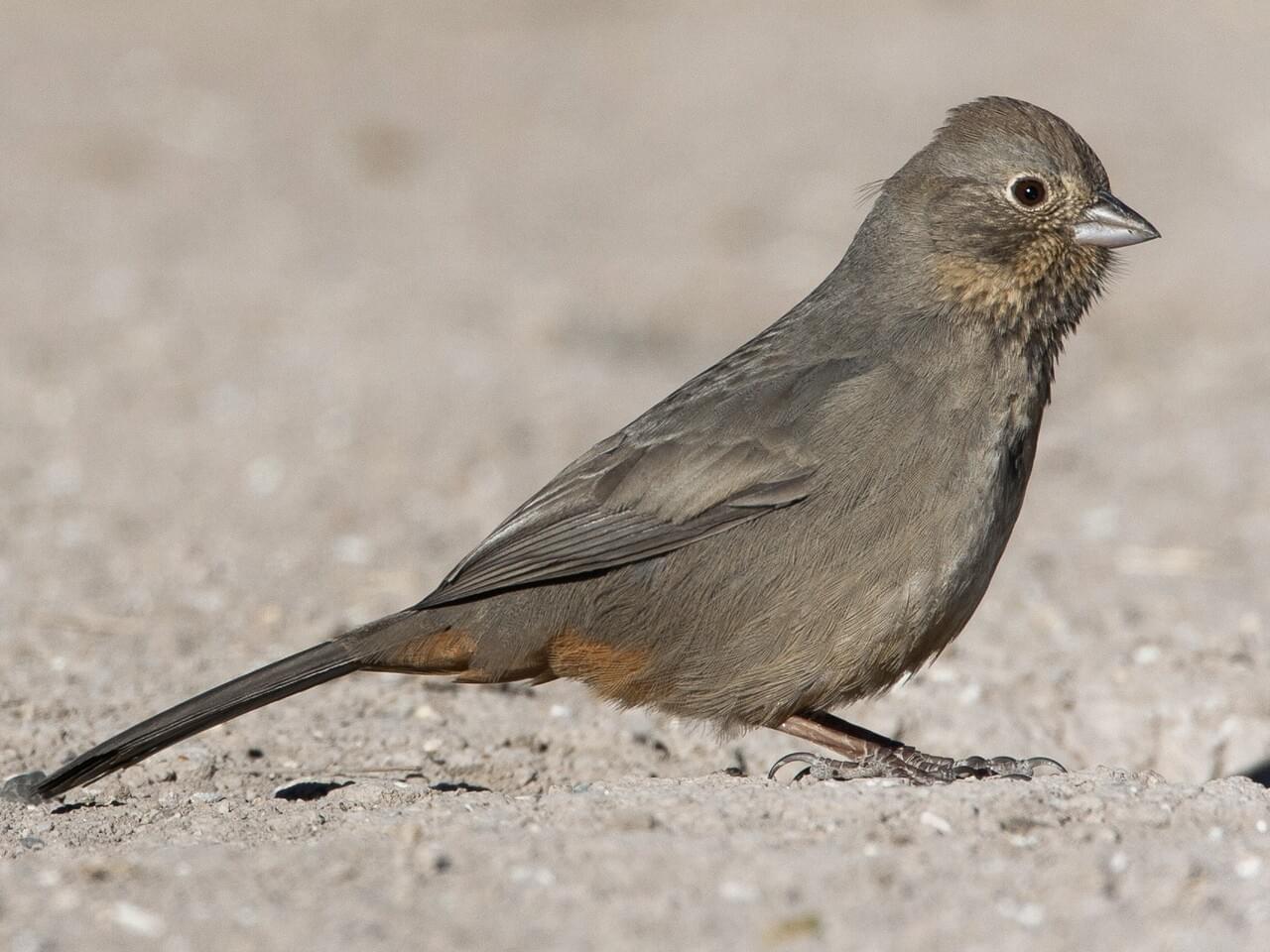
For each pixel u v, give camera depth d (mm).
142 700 11234
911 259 9578
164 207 26734
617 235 26094
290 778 10039
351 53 36438
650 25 38812
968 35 37000
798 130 31219
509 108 33156
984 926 6770
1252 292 23188
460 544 14875
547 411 18547
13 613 13008
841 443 9094
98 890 7191
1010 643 12398
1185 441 17953
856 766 9211
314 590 13711
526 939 6664
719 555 9203
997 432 9188
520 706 11266
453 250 25188
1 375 19172
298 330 21094
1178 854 7410
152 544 14711
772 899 6988
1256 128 30578
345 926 6770
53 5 39156
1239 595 13438
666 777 9648
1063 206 9445
